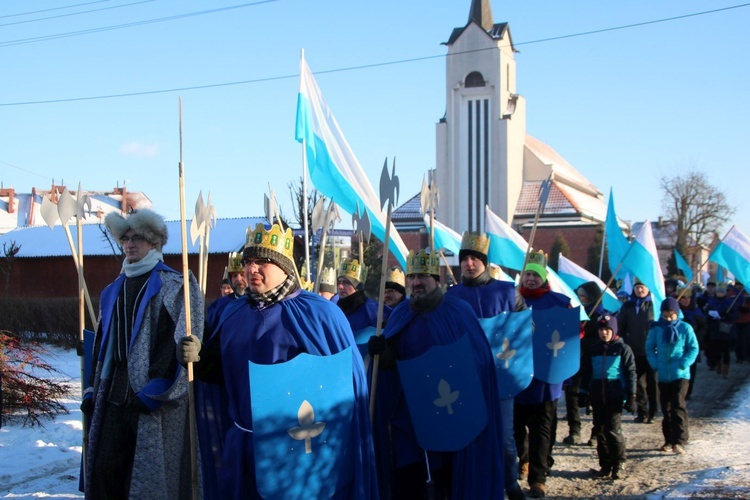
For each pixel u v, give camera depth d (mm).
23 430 9016
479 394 5402
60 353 18672
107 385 4957
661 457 8625
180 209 4512
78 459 7953
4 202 53031
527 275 7945
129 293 5012
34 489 6840
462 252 7102
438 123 63219
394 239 9312
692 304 16266
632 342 11250
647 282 11781
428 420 5289
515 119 63312
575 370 7391
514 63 65125
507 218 61938
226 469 4445
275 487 4141
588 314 10547
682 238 51062
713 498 6738
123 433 4883
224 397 4758
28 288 34062
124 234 5098
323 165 8750
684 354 8883
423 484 5484
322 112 8719
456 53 62844
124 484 4965
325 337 4465
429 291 5605
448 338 5516
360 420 4484
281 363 4223
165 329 4926
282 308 4465
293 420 4195
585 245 60312
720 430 10203
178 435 4883
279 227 4496
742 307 19000
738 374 16828
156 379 4801
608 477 7707
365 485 4453
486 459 5504
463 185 62750
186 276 4531
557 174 68562
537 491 6953
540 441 7121
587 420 11195
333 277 8789
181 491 4902
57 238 34406
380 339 5203
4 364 9336
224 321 4582
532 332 7285
